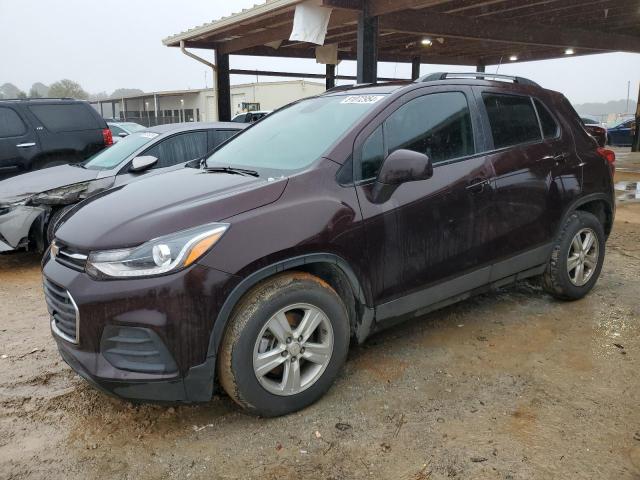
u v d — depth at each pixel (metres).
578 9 11.00
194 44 12.94
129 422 2.86
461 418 2.84
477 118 3.68
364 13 9.09
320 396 2.99
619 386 3.14
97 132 8.47
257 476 2.43
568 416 2.84
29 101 7.94
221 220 2.62
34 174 6.22
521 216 3.81
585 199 4.27
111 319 2.48
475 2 9.79
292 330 2.82
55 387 3.23
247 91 43.59
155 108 49.34
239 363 2.62
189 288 2.47
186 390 2.57
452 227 3.40
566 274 4.23
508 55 18.27
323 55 14.14
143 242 2.53
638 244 6.43
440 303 3.53
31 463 2.53
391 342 3.75
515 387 3.14
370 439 2.67
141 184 3.32
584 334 3.84
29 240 5.64
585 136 4.42
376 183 3.07
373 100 3.40
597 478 2.37
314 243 2.79
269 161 3.36
